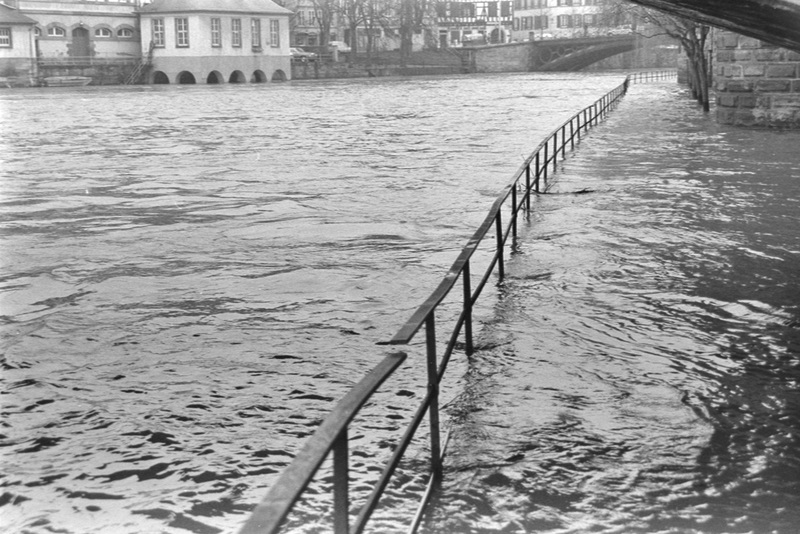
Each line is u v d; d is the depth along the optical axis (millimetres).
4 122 63406
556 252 18688
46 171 36188
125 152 43219
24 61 130625
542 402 10547
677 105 64312
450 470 8797
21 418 10789
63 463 9500
